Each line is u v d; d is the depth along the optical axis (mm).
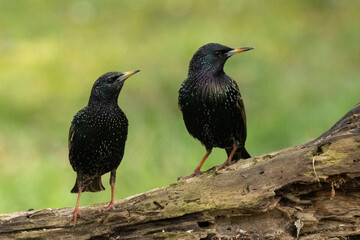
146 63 19453
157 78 18203
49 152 15086
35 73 19406
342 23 21391
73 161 8984
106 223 8227
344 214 7629
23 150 15164
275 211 7793
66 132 15961
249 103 16266
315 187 7652
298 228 7637
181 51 20062
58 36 22266
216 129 9555
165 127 15164
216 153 13523
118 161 8938
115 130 8703
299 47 19875
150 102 16812
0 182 13484
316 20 22047
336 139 7598
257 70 17938
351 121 7781
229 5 23984
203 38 20922
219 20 22703
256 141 14445
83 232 8281
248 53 19312
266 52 19547
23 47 21422
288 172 7695
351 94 16000
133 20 23438
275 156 7953
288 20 22156
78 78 18984
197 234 7883
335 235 7652
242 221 7895
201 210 7910
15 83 18625
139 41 21484
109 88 8617
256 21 22359
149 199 8156
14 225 8383
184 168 13367
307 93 16438
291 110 15484
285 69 18219
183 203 7980
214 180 8016
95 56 20500
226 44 20328
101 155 8812
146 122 15555
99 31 22656
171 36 21500
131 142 14492
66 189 12984
